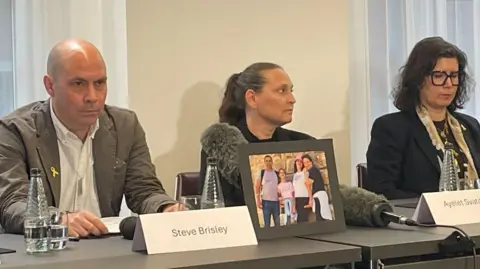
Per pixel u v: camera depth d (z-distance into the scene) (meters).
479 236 1.57
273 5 3.27
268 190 1.61
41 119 2.19
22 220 1.85
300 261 1.39
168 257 1.38
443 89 2.82
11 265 1.34
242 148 1.62
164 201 2.15
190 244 1.47
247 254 1.39
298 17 3.32
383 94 3.49
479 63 3.69
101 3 2.88
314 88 3.36
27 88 2.79
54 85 2.17
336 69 3.41
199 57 3.10
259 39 3.24
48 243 1.52
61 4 2.82
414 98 2.87
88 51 2.17
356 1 3.45
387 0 3.51
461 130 2.87
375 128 2.89
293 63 3.32
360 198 1.76
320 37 3.38
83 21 2.85
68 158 2.23
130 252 1.46
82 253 1.47
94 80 2.16
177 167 3.07
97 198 2.25
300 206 1.64
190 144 3.09
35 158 2.13
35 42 2.79
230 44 3.17
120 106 2.90
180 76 3.06
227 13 3.16
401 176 2.83
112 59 2.89
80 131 2.22
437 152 2.79
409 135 2.83
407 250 1.48
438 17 3.58
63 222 1.65
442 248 1.52
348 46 3.44
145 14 2.98
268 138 2.64
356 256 1.44
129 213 2.78
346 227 1.74
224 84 3.16
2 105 2.80
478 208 1.83
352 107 3.45
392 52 3.53
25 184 2.03
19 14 2.78
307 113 3.35
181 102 3.07
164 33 3.02
